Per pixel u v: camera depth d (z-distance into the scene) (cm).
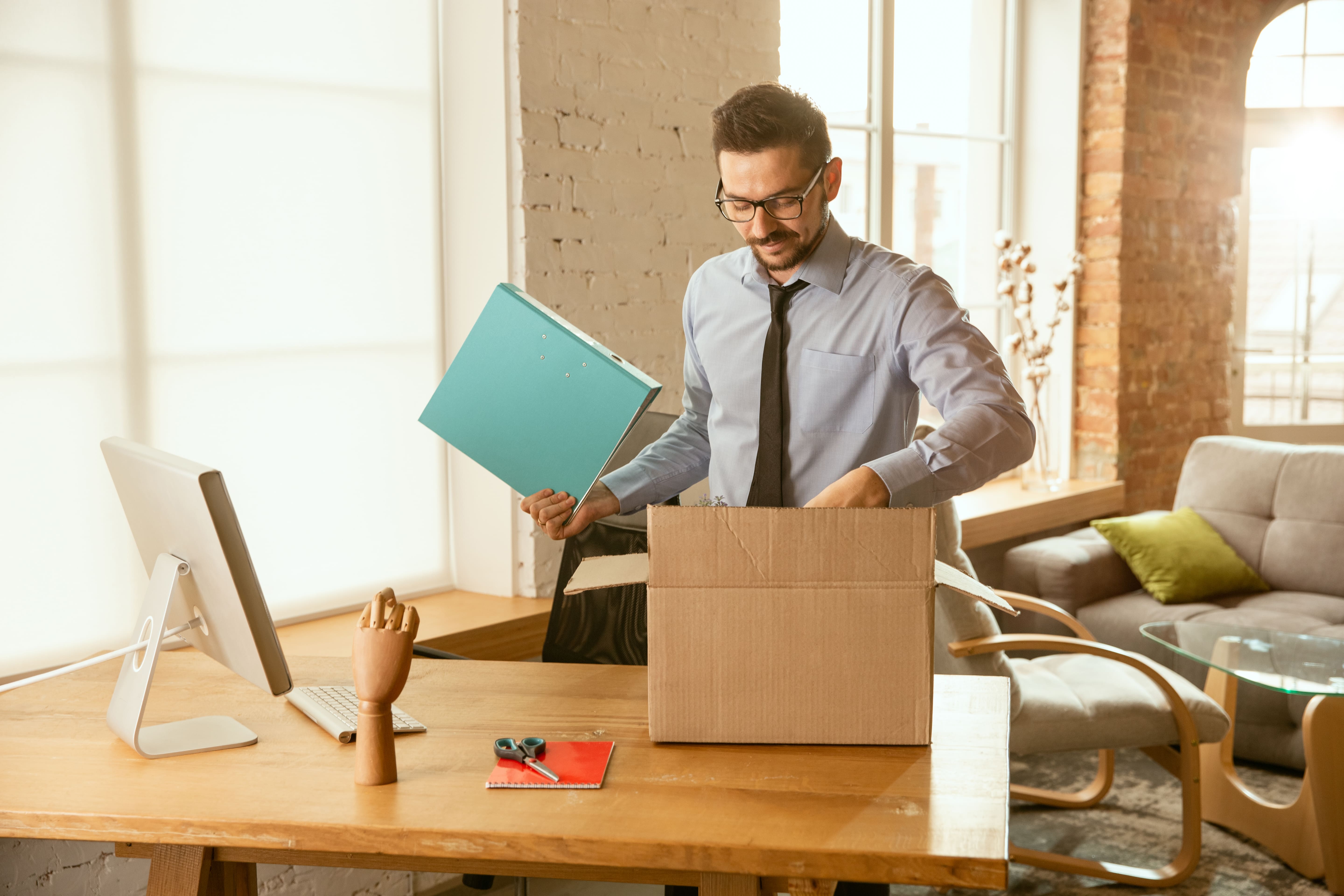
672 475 192
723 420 186
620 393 143
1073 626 294
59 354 219
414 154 275
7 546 214
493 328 153
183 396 238
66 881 202
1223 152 482
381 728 126
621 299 286
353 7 261
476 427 154
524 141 263
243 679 170
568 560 220
